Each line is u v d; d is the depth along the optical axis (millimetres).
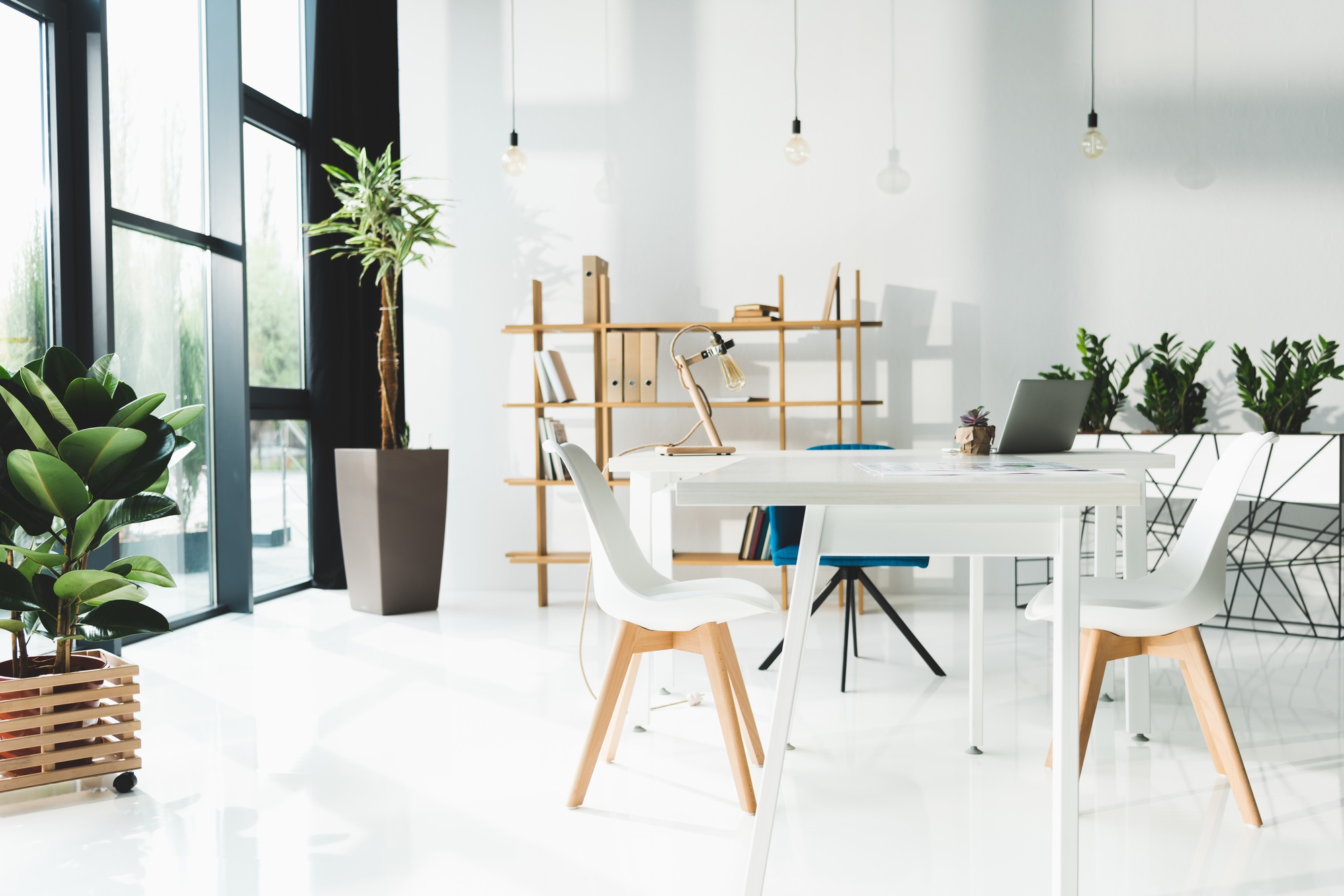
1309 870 1691
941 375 4457
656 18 4574
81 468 2115
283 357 4703
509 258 4664
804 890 1633
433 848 1809
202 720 2621
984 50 4410
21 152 3098
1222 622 3938
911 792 2076
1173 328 4332
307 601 4453
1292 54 4242
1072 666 1383
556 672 3150
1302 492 3488
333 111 4723
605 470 4301
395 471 4117
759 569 4566
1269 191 4273
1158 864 1721
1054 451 2494
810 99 4504
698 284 4570
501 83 4652
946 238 4445
